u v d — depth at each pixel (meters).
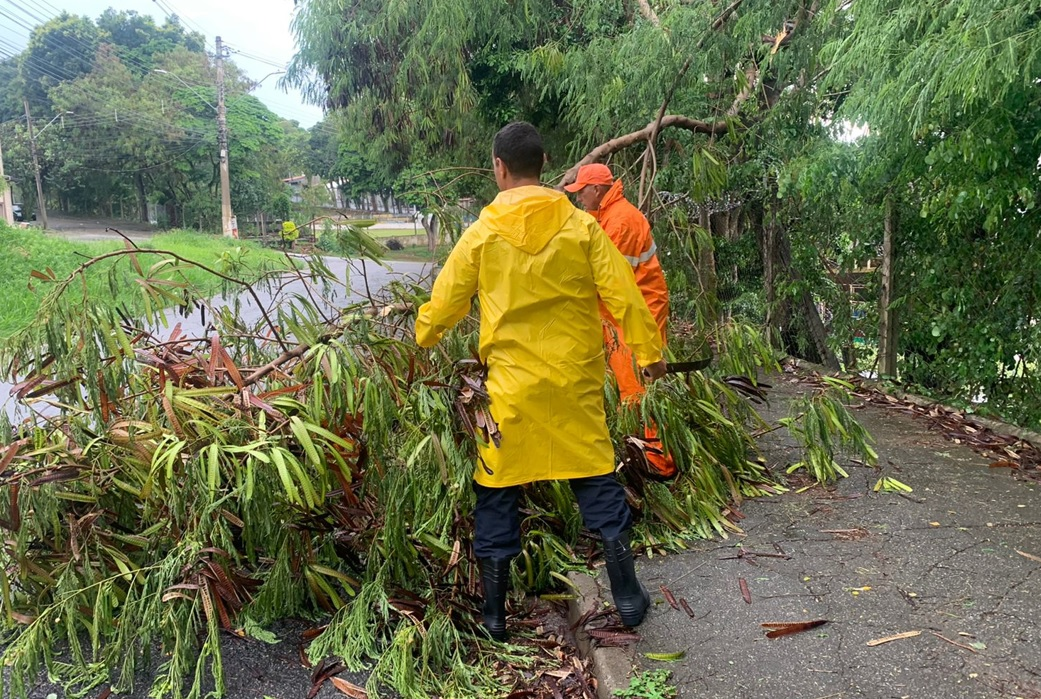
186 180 50.78
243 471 2.63
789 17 6.20
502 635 2.76
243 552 3.10
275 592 2.74
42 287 3.98
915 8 4.01
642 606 2.76
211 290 3.68
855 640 2.63
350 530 3.00
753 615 2.82
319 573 2.86
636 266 3.82
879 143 5.11
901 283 6.47
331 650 2.68
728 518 3.76
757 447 4.52
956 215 4.81
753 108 7.27
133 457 2.85
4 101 48.66
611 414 3.73
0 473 2.68
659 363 2.72
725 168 5.79
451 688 2.49
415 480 2.82
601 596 2.98
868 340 7.20
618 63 6.39
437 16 7.96
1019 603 2.84
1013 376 5.68
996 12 3.56
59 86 45.25
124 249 3.14
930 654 2.53
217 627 2.54
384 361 3.09
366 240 3.47
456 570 2.92
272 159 51.84
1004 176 4.40
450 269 2.63
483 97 9.02
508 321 2.59
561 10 8.66
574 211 2.64
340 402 2.79
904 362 6.59
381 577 2.76
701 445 3.91
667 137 6.90
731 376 4.36
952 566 3.17
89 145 45.28
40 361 2.95
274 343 3.54
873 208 6.57
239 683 2.52
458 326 3.71
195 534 2.58
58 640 2.81
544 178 7.08
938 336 5.96
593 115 6.91
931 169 4.92
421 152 10.41
